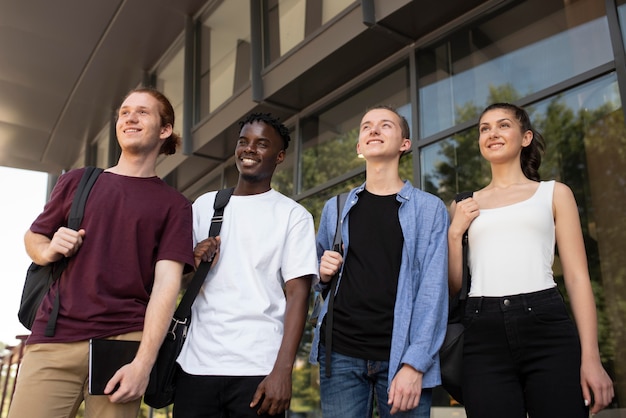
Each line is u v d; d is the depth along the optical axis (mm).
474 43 4219
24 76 8789
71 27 7590
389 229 2145
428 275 2012
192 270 2084
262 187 2359
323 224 2373
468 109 4141
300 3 5488
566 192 2078
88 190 1952
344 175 5066
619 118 3221
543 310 1888
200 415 1971
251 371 1967
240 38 6543
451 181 4082
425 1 4129
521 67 3855
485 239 2078
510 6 4023
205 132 6668
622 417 2893
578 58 3523
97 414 1764
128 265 1900
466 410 1930
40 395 1720
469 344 1978
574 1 3613
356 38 4602
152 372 1900
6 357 5480
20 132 10734
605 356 3014
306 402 4879
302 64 5172
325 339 2078
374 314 2020
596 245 3184
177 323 2025
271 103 5691
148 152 2125
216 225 2246
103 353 1735
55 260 1850
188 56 7324
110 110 9750
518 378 1906
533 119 3680
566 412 1762
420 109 4488
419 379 1857
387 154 2273
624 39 3285
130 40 7918
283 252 2213
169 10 7375
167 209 2029
